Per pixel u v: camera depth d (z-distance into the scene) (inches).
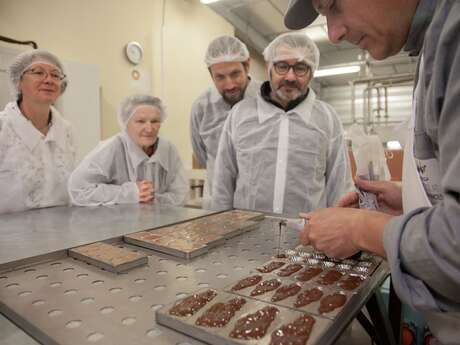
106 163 64.3
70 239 31.0
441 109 15.8
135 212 45.6
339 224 21.1
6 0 87.2
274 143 58.1
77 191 59.6
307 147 57.3
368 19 20.5
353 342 40.6
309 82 60.7
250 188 59.1
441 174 16.2
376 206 30.3
